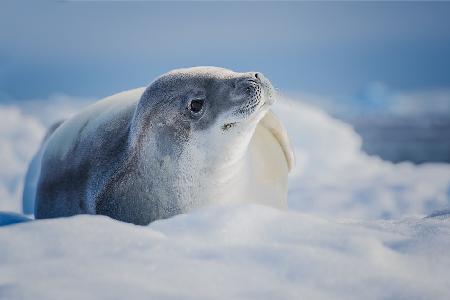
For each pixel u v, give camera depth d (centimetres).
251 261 1127
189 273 1067
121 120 2006
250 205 1375
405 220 1571
